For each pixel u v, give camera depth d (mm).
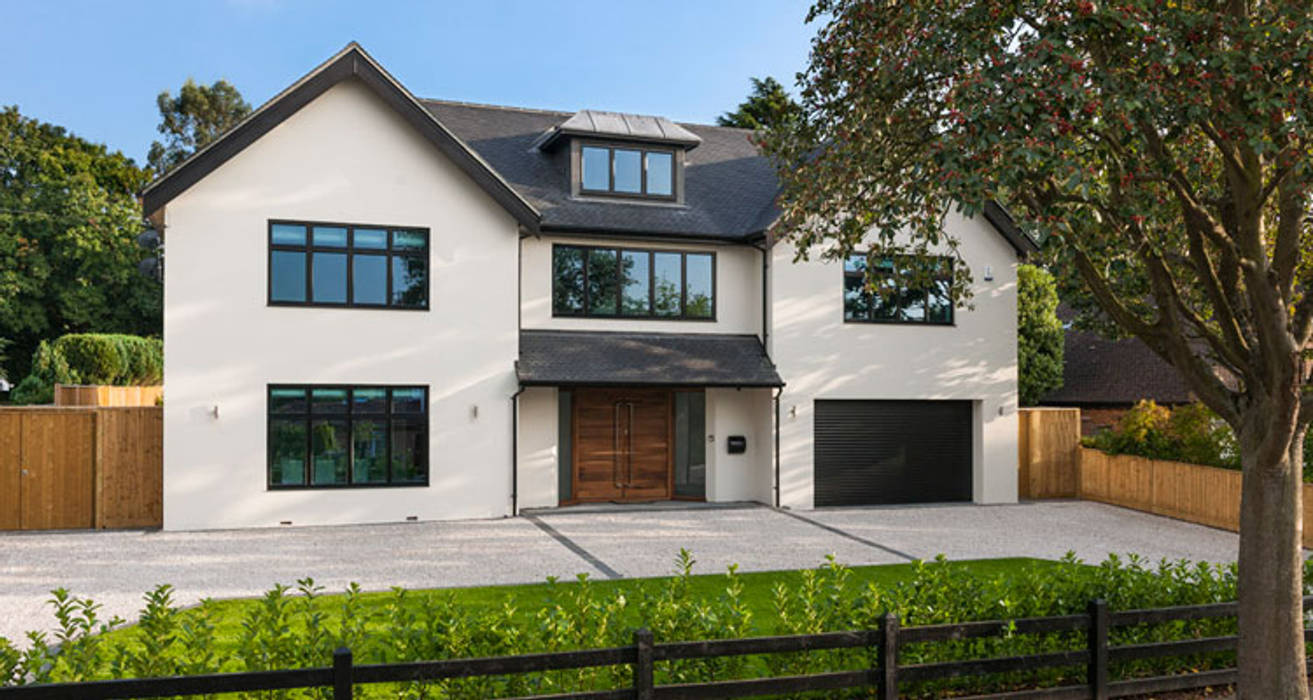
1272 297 5969
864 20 7973
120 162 40375
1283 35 5637
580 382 15781
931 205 7344
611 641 5824
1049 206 6062
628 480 17828
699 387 17500
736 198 19078
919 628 5809
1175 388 22703
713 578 10961
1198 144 7367
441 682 5402
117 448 14633
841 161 8523
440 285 15594
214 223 14461
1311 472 14391
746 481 18141
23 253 31938
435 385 15523
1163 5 5906
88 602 5402
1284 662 6160
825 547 13273
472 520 15508
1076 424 19625
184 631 5508
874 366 17969
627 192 18094
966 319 18656
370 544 13156
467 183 15781
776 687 5523
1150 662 6867
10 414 14234
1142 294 10109
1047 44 5730
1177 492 16766
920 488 18469
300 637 5465
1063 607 6742
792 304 17516
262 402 14617
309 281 14930
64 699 4375
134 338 24859
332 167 15062
